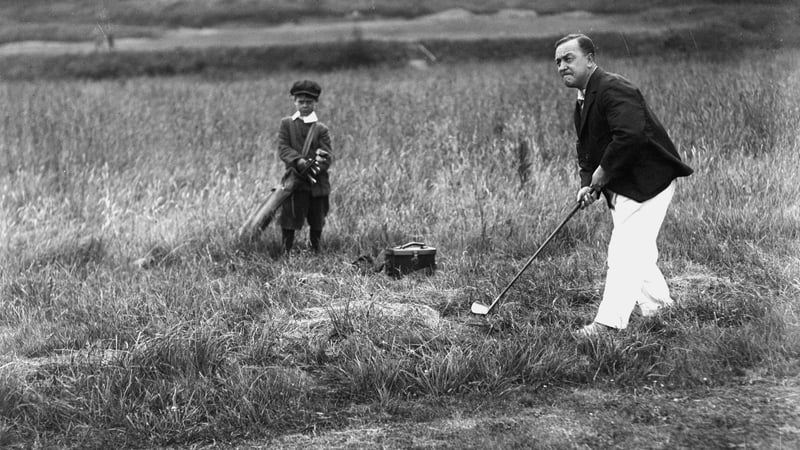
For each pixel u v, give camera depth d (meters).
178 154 10.38
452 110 11.49
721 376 4.21
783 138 8.35
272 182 8.76
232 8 24.94
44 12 25.98
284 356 4.70
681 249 6.36
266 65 22.38
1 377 4.29
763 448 3.43
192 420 3.92
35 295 5.95
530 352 4.42
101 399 4.07
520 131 9.95
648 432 3.65
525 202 7.64
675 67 12.64
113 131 11.54
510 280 5.88
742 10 13.17
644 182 4.70
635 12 15.44
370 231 7.29
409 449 3.58
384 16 23.55
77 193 8.62
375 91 14.16
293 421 3.92
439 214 7.60
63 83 19.77
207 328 4.98
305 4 24.52
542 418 3.86
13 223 7.55
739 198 7.10
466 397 4.11
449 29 21.98
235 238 7.11
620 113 4.59
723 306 5.09
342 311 5.27
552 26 19.86
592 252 6.54
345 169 9.08
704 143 8.69
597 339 4.55
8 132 11.43
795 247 6.09
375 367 4.28
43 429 3.91
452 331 4.98
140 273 6.66
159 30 25.27
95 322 5.30
